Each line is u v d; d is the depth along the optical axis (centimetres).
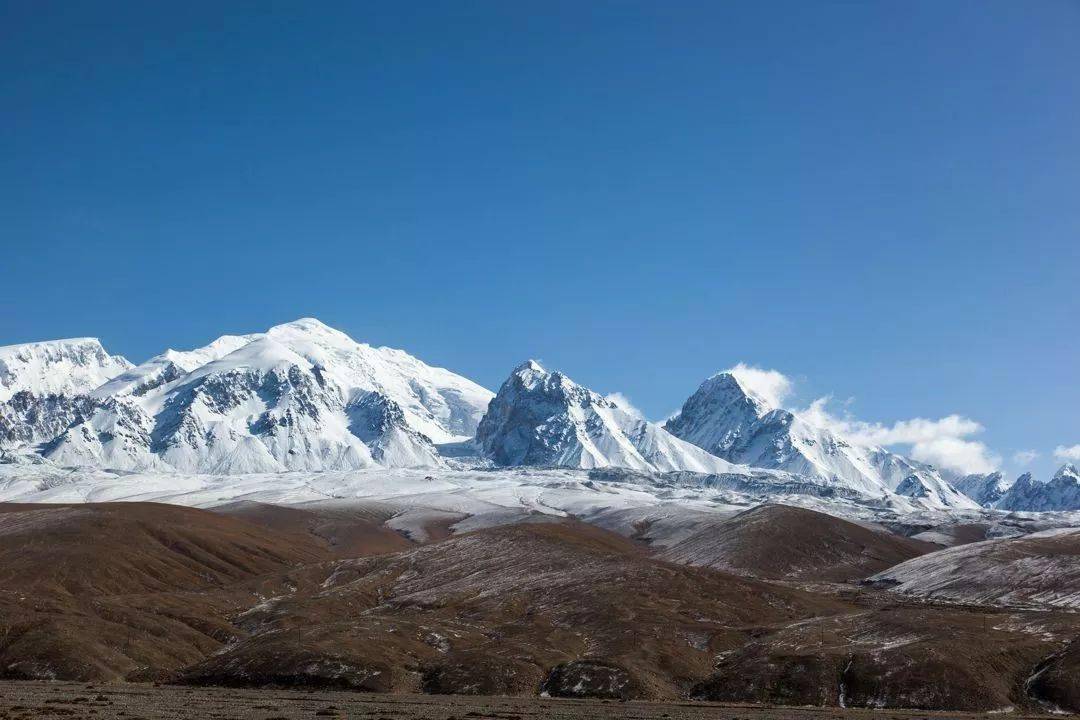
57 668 18100
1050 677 17075
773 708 15788
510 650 19212
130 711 12450
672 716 13838
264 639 19700
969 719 14612
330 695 16075
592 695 17175
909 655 17525
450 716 12925
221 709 13112
